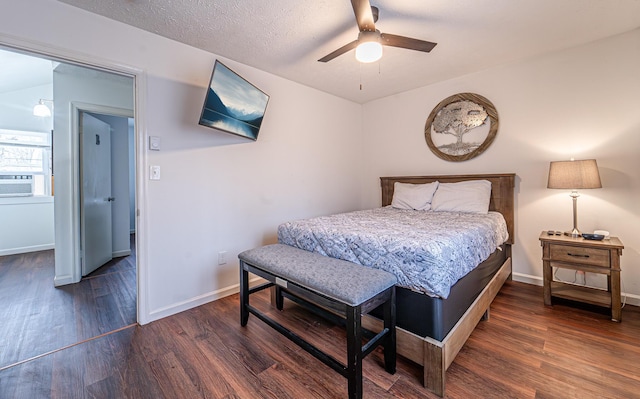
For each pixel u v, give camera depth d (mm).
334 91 3570
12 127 4234
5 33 1572
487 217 2514
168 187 2230
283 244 2254
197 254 2418
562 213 2592
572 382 1429
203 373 1554
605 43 2324
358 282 1417
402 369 1580
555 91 2580
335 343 1839
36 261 3801
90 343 1852
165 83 2195
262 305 2424
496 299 2441
